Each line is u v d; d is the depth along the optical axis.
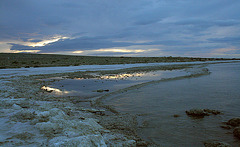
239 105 8.91
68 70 29.47
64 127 4.95
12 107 6.68
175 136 5.67
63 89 13.88
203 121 6.89
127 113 7.98
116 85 15.45
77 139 3.75
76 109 8.13
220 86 14.45
